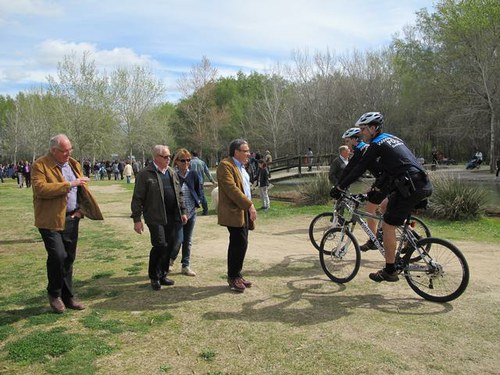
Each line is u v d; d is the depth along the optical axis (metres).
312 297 5.12
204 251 7.80
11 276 6.41
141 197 5.37
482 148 43.41
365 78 51.09
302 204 14.05
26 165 29.31
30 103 64.25
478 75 32.56
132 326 4.36
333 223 6.14
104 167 43.44
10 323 4.54
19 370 3.53
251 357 3.67
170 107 74.75
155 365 3.58
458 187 10.41
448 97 35.44
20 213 14.18
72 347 3.89
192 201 6.30
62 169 4.81
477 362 3.51
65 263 4.89
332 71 55.03
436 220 10.18
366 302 4.91
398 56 42.62
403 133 47.41
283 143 57.22
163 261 5.59
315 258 7.06
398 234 5.33
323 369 3.44
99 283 5.94
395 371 3.39
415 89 45.66
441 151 48.34
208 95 53.72
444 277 4.93
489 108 32.59
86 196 4.99
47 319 4.58
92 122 41.94
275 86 57.84
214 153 65.19
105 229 10.65
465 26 30.06
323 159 31.53
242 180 5.39
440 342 3.86
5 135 68.62
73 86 41.22
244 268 6.48
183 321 4.47
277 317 4.52
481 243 7.89
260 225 10.72
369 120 5.15
